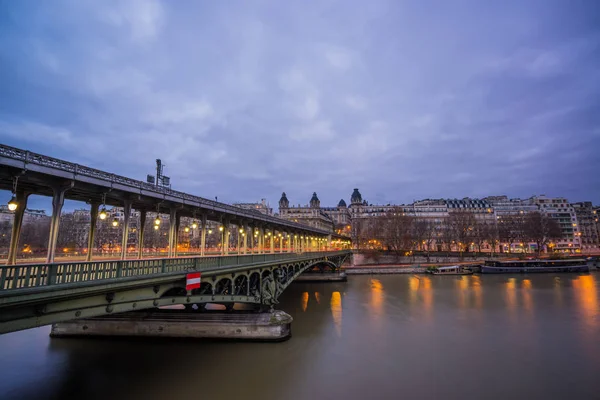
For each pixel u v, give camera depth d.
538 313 40.34
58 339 27.58
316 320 36.91
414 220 125.19
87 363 23.23
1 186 14.22
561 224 142.62
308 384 20.69
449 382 21.16
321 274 75.31
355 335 30.92
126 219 16.91
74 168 13.91
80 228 77.56
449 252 106.69
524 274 87.19
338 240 100.06
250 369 22.72
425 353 26.28
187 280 18.62
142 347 26.20
